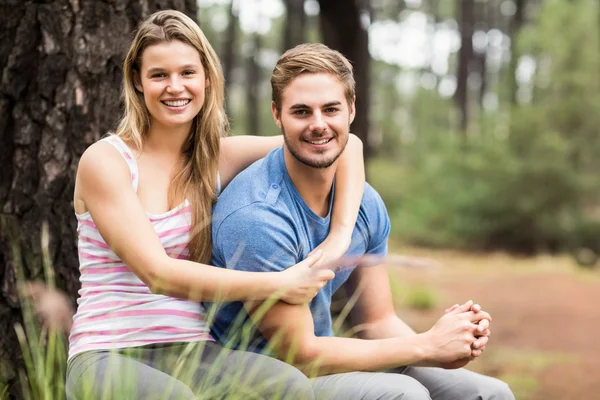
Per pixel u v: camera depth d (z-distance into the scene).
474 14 38.97
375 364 3.22
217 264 3.32
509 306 11.74
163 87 3.25
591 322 10.48
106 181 3.12
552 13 20.78
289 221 3.27
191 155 3.43
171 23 3.30
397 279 11.04
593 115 20.17
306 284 3.09
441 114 47.69
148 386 2.84
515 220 20.30
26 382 3.72
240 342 3.35
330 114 3.26
